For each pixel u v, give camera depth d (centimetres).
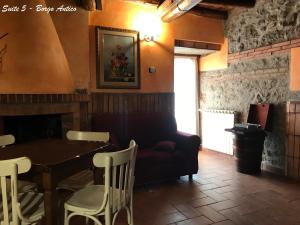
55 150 200
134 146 189
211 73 520
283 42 376
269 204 285
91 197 189
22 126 351
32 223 157
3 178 143
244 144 386
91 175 241
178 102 545
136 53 411
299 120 359
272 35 393
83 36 364
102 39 385
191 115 554
